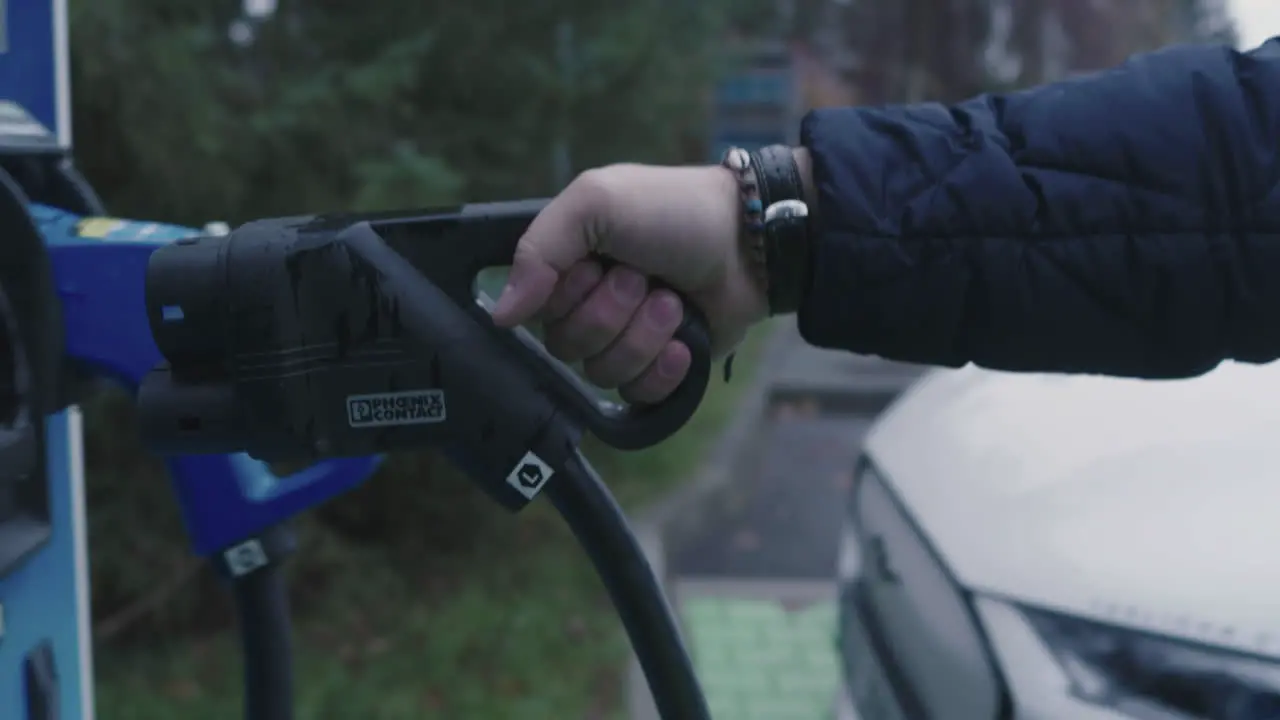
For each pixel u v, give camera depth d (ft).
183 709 9.90
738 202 3.17
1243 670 4.20
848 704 7.27
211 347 2.92
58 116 3.95
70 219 3.51
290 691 4.06
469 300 2.96
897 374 28.63
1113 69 3.43
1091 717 4.53
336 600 11.94
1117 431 5.41
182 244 2.94
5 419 3.12
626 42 13.01
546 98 12.91
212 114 9.90
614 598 3.12
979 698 5.03
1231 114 3.18
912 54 48.06
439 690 10.42
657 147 14.47
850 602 7.34
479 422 2.94
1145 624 4.52
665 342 3.01
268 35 11.50
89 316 3.27
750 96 40.65
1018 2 49.57
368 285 2.89
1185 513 4.76
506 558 13.50
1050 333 3.23
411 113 11.99
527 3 12.59
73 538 3.94
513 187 13.24
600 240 2.93
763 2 17.04
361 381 2.92
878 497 6.91
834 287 3.18
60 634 3.84
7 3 3.80
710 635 13.09
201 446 2.98
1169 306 3.20
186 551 11.10
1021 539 5.18
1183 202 3.15
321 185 11.16
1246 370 5.38
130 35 9.35
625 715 10.05
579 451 3.05
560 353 3.07
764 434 23.88
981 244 3.17
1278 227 3.14
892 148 3.26
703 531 17.11
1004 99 3.41
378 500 13.15
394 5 11.78
